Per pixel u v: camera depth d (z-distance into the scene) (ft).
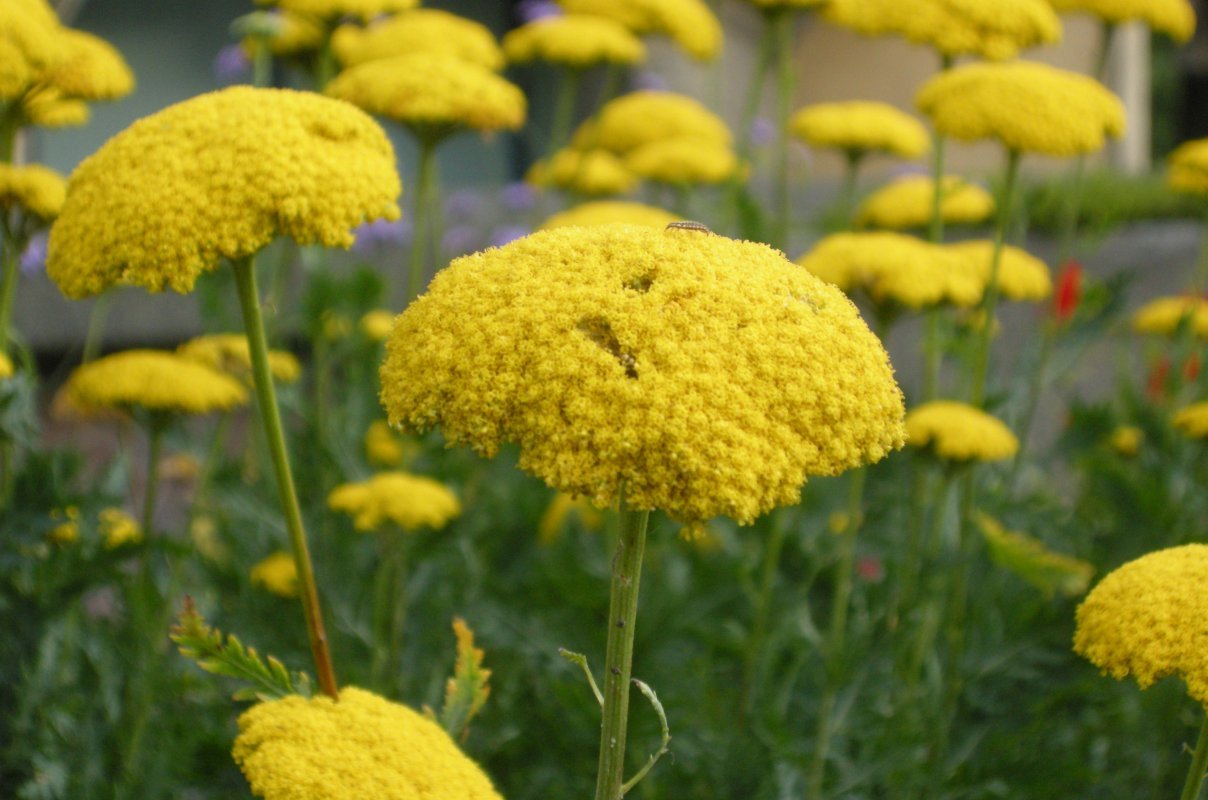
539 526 4.47
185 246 3.20
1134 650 3.19
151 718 3.87
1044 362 4.50
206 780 3.61
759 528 4.39
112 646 3.94
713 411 2.89
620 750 3.11
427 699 4.03
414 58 4.11
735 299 3.06
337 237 3.25
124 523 4.02
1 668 3.75
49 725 3.75
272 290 4.35
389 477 4.02
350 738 3.21
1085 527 4.71
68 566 3.76
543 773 3.97
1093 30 12.10
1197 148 4.71
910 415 4.05
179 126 3.27
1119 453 4.75
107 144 3.30
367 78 4.08
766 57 5.02
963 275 4.04
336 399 4.85
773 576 4.25
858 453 3.06
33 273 4.39
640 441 2.85
